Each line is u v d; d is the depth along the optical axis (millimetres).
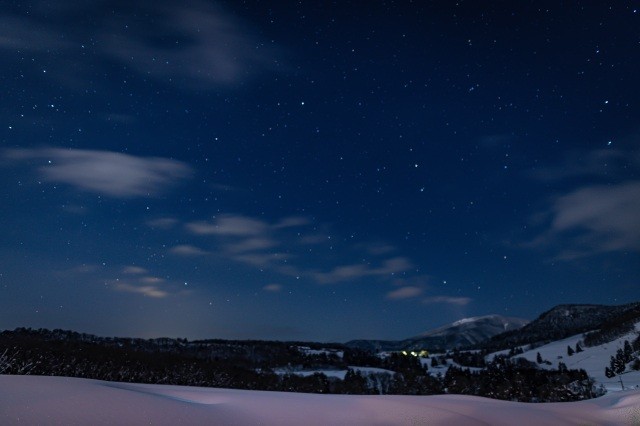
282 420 10680
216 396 13875
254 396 14172
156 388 14883
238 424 9781
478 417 13125
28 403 8453
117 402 9477
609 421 15641
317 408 12234
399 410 12711
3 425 7250
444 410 13273
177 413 9531
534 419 14047
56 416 8023
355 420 11344
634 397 18328
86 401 9141
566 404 19219
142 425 8453
